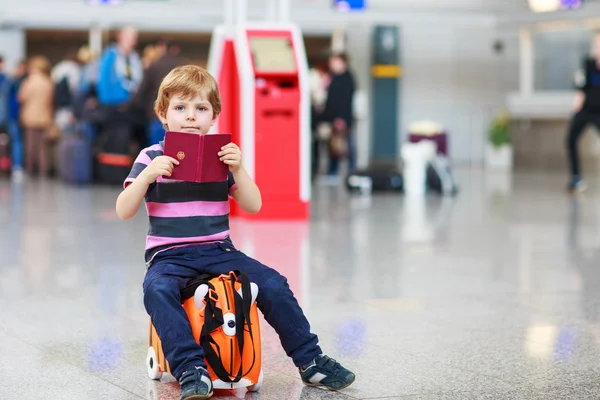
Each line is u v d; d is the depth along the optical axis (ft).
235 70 43.98
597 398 15.01
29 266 28.68
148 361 16.14
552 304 23.27
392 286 25.73
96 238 35.65
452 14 91.20
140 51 118.93
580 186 61.52
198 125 15.25
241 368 14.83
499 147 93.30
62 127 71.15
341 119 70.79
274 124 42.24
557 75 95.91
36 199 52.39
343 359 17.57
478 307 22.86
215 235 15.55
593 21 88.84
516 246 34.32
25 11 81.92
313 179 75.20
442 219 43.75
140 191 14.80
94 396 14.98
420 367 17.01
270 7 44.98
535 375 16.46
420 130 61.00
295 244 34.24
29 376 16.21
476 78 101.09
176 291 14.76
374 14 90.58
